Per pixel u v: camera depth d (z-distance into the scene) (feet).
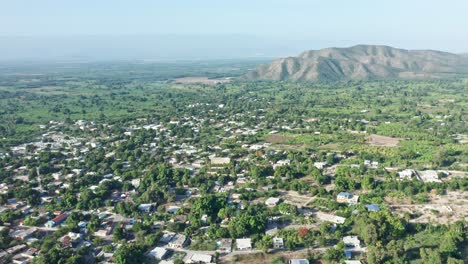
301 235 517.96
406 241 503.61
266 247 492.95
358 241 504.02
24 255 498.28
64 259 469.16
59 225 587.68
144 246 506.89
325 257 473.67
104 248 506.48
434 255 446.60
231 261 477.36
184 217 599.98
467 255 473.67
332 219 573.74
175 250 508.12
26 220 592.60
